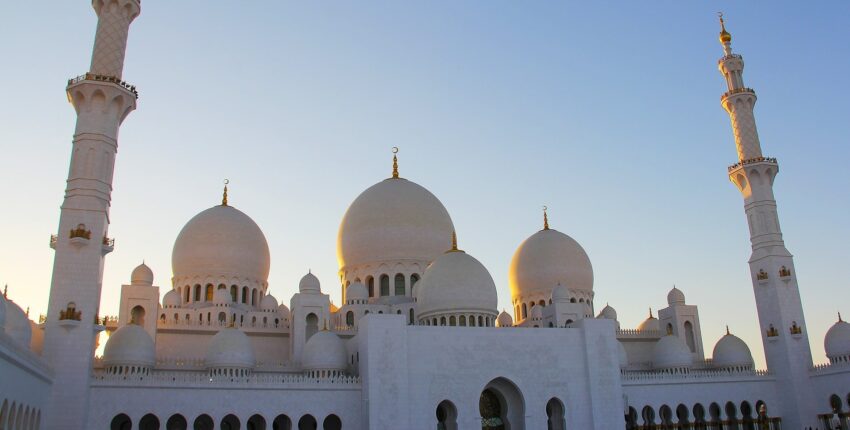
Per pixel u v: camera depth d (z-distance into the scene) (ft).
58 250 235.81
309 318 325.21
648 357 378.32
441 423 295.69
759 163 359.25
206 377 256.32
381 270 365.20
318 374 288.10
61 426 220.64
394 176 408.05
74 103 257.55
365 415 269.44
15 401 175.52
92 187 245.65
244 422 256.32
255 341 323.98
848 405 311.88
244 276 351.87
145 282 313.94
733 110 377.50
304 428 286.66
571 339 308.81
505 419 299.79
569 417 296.92
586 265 400.67
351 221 382.83
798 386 329.93
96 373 243.60
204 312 323.37
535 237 411.75
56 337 227.20
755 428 335.26
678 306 382.22
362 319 288.71
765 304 349.20
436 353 285.43
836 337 325.21
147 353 266.98
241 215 368.89
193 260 346.33
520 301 400.26
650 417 332.39
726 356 353.51
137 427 241.76
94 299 236.22
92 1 277.64
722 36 390.01
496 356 293.64
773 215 358.64
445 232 384.47
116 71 266.57
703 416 329.72
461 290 317.01
